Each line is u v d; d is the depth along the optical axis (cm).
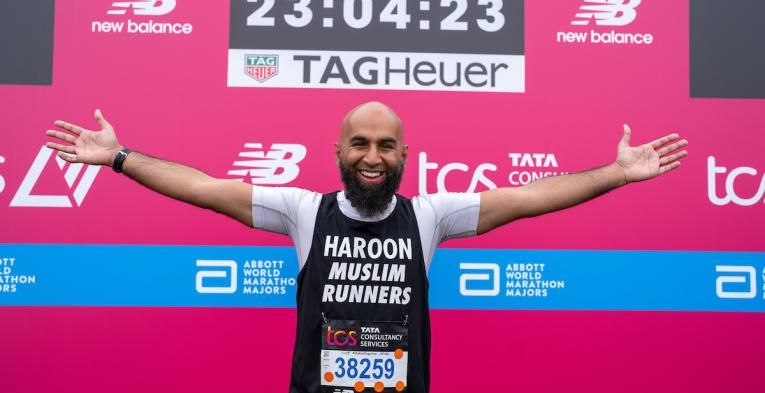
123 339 252
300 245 191
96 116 194
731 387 259
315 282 185
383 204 185
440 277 259
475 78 262
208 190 189
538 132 261
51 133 189
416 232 189
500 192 194
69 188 254
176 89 256
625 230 261
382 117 184
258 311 255
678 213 262
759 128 264
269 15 259
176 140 255
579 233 261
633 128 262
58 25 255
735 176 263
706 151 263
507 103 262
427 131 260
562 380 258
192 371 253
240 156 257
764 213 263
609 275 260
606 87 263
